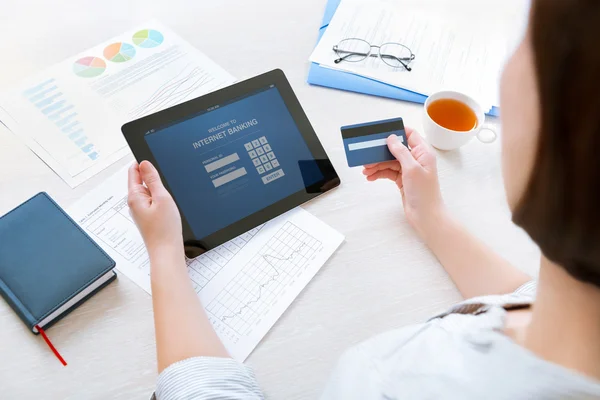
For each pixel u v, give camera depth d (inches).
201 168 31.2
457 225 30.1
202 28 39.5
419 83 37.5
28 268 26.9
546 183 10.4
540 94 9.9
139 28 38.8
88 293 27.5
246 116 33.3
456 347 17.1
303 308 28.1
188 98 35.7
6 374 25.2
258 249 30.0
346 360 22.5
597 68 8.7
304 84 37.1
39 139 32.8
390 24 40.6
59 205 30.2
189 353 24.6
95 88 35.4
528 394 13.6
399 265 30.0
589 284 11.6
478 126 33.0
